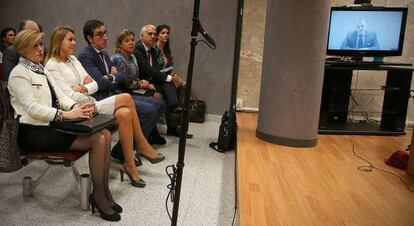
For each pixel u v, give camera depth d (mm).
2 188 2572
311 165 2887
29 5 4930
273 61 3309
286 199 2238
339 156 3162
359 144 3607
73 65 2844
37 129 2230
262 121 3521
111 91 3322
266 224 1919
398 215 2074
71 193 2562
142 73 3859
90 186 2334
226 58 4730
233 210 2457
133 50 3670
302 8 3100
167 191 2668
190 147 3730
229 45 4691
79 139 2213
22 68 2250
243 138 3570
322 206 2160
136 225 2199
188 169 3129
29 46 2240
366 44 4090
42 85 2318
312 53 3162
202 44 4707
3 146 2016
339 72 3998
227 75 4773
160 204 2473
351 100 4746
